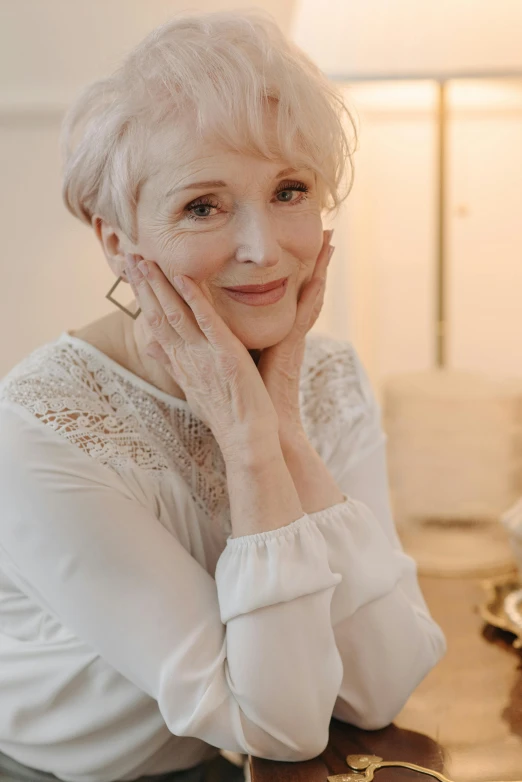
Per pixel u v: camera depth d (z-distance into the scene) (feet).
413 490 5.10
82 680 3.33
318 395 3.86
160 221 2.99
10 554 3.23
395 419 5.16
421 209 6.38
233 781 3.85
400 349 6.57
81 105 3.15
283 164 2.95
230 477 3.13
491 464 5.02
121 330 3.53
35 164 6.02
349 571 3.19
